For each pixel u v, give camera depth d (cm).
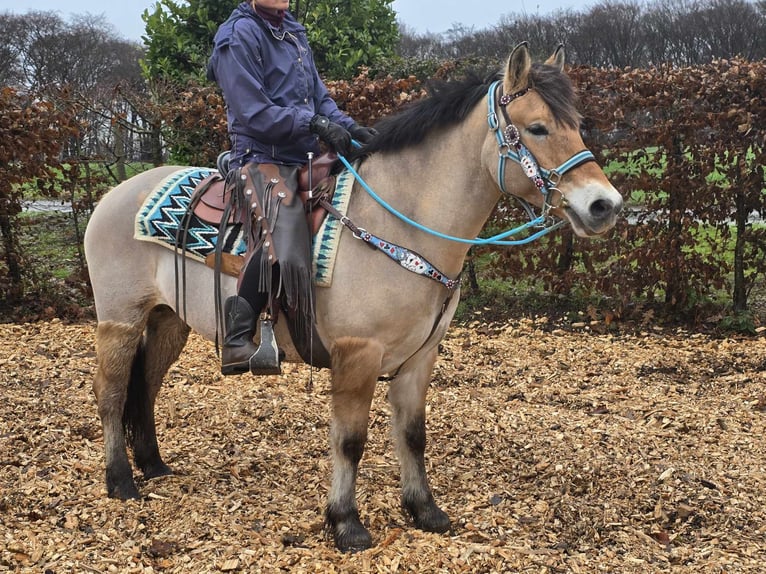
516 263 751
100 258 363
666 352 643
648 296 730
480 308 778
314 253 302
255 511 345
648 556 312
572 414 493
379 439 443
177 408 488
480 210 296
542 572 295
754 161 679
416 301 296
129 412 374
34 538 315
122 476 361
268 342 307
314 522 334
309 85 336
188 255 335
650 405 514
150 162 951
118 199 364
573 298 779
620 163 750
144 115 860
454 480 388
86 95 908
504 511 351
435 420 473
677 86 671
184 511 345
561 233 733
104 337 364
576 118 277
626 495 368
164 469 389
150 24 1017
